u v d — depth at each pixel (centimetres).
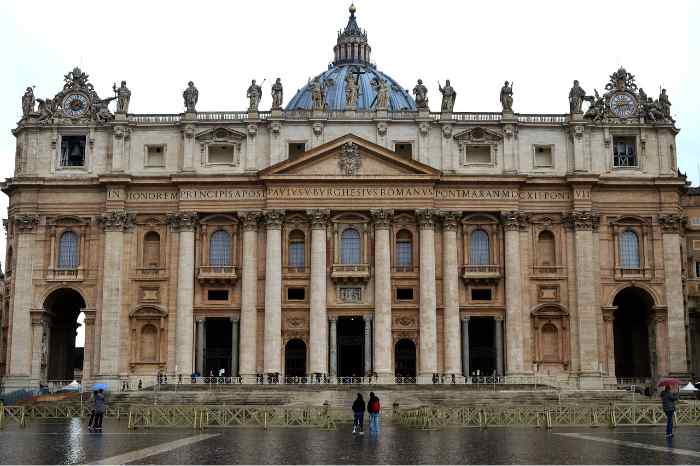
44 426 5069
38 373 8819
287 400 6944
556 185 8988
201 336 8775
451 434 4447
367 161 8862
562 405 6041
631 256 9019
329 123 9031
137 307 8800
